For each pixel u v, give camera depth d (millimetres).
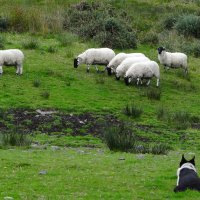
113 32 33906
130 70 24609
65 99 21859
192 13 42062
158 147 15641
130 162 13062
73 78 24953
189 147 17469
